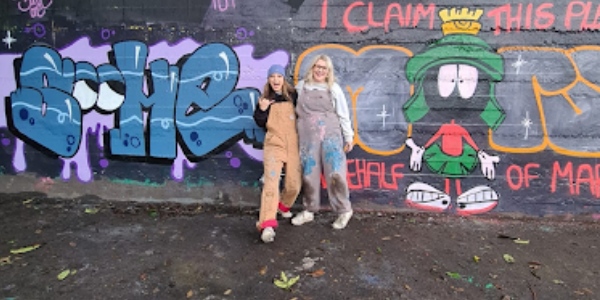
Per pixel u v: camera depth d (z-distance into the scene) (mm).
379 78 4129
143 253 3529
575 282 3156
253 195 4438
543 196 4168
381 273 3238
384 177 4270
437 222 4117
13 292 3010
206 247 3621
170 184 4520
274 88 3725
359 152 4250
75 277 3191
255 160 4375
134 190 4574
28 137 4621
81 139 4559
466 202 4242
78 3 4352
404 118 4164
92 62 4426
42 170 4656
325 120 3775
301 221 4035
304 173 3850
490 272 3273
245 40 4207
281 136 3768
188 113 4379
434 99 4117
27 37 4465
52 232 3910
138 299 2939
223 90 4301
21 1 4414
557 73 3990
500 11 3957
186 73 4324
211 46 4258
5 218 4191
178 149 4449
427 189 4250
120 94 4434
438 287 3078
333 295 2975
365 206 4328
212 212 4336
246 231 3922
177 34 4277
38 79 4520
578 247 3666
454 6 3982
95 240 3756
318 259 3426
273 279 3154
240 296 2969
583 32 3924
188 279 3164
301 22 4129
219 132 4375
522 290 3055
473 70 4051
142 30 4312
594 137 4047
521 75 4020
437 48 4051
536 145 4102
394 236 3824
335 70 4148
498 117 4090
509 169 4160
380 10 4051
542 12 3928
